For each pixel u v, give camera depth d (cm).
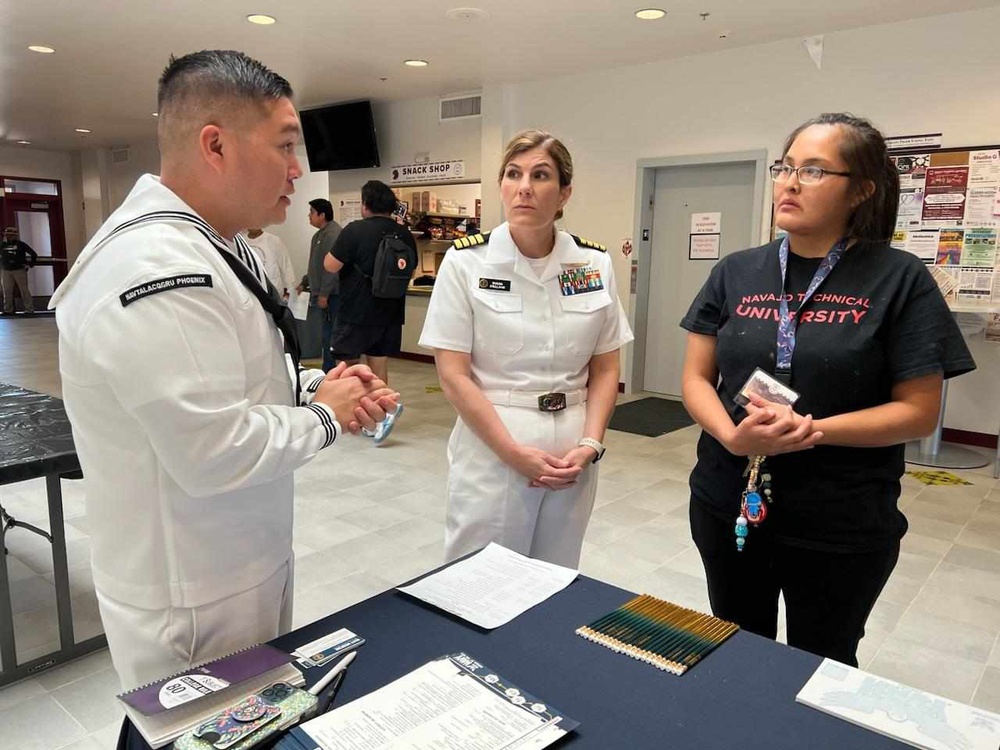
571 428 171
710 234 605
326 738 80
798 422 123
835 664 98
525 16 484
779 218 136
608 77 626
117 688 209
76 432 101
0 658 209
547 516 177
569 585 121
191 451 90
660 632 105
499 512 168
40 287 1409
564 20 490
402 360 854
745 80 550
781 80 532
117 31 542
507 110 699
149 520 99
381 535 322
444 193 804
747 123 553
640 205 621
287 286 561
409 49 572
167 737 79
